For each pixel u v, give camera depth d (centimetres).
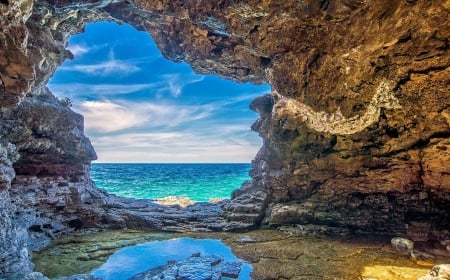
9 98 1009
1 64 918
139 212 2105
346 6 1053
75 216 1862
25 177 1695
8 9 851
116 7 1518
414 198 1686
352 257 1384
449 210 1557
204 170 10281
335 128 1711
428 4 998
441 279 979
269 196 2094
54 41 1527
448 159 1501
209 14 1266
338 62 1327
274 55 1411
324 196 1931
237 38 1457
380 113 1617
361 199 1841
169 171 9531
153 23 1563
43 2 1248
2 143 1273
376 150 1777
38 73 1534
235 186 5416
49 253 1440
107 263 1317
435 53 1217
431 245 1500
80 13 1545
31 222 1569
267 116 2264
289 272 1208
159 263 1321
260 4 1144
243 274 1190
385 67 1349
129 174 8000
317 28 1212
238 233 1858
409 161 1678
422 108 1452
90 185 2188
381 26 1106
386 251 1463
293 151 2027
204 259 1336
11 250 1063
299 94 1517
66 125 1903
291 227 1886
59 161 1903
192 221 2019
